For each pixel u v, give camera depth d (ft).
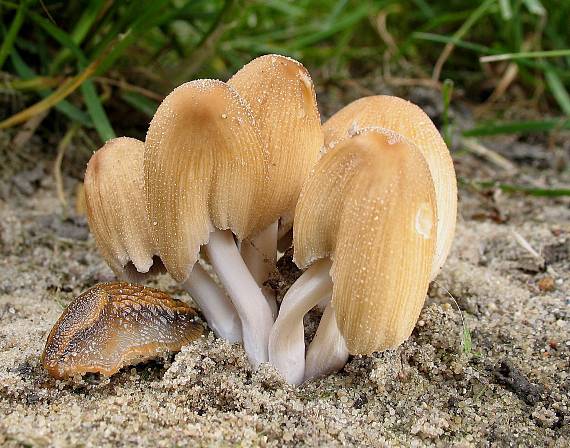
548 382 0.83
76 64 1.07
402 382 0.81
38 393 0.79
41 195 1.05
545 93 1.47
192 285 0.81
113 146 0.81
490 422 0.80
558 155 1.30
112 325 0.79
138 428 0.75
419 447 0.77
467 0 1.49
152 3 1.00
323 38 1.42
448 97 1.07
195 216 0.76
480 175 1.21
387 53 1.47
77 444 0.74
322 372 0.81
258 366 0.80
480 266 0.98
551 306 0.90
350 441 0.76
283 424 0.77
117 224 0.80
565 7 1.44
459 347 0.84
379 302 0.73
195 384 0.79
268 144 0.77
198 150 0.75
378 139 0.73
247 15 1.36
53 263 0.96
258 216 0.77
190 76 1.15
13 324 0.87
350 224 0.73
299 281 0.77
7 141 1.06
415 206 0.72
